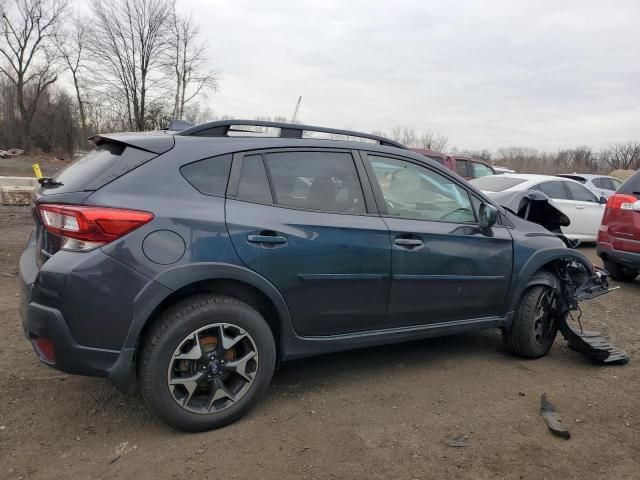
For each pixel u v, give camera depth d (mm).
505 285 3861
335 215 3156
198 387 2803
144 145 2809
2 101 54125
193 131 2980
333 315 3174
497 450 2752
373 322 3357
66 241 2543
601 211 10102
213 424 2811
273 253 2887
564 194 9773
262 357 2928
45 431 2770
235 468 2510
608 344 4160
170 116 37000
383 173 3465
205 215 2732
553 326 4137
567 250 4098
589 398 3414
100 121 43594
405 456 2666
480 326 3854
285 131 3234
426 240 3457
